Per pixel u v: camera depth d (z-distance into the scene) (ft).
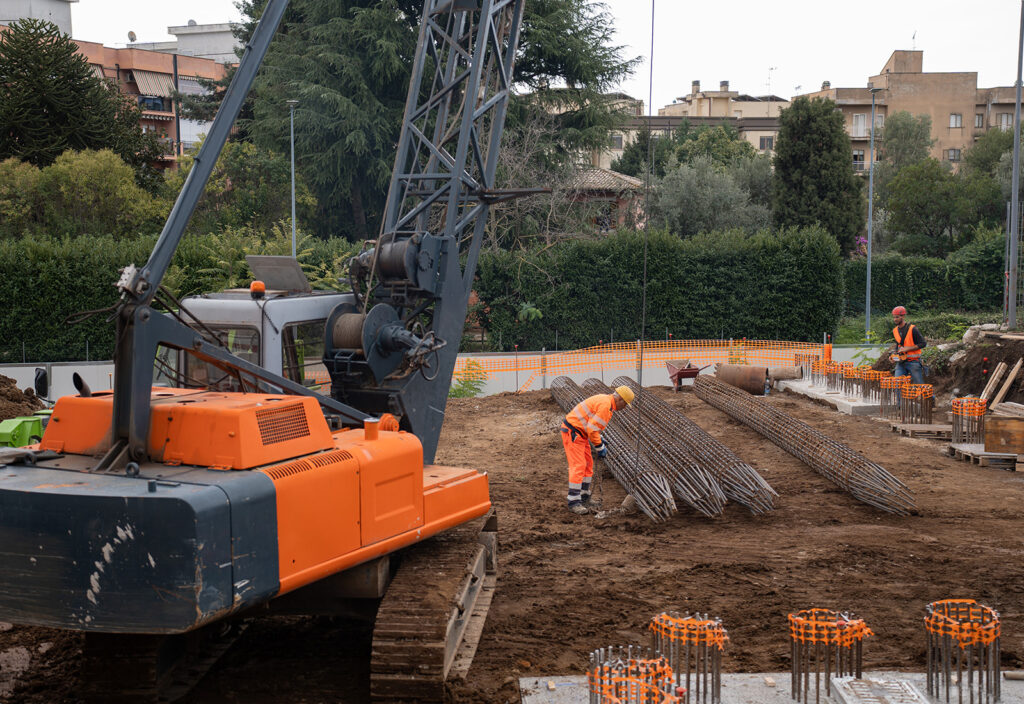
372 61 119.24
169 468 17.17
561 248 100.17
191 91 218.18
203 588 15.11
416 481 20.77
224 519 15.56
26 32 110.42
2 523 15.85
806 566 27.96
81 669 18.33
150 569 15.08
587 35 124.98
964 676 19.33
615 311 99.76
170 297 18.83
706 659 18.31
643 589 26.11
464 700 18.69
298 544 17.13
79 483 16.12
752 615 23.86
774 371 71.36
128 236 103.50
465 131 32.73
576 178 122.21
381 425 23.30
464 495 23.09
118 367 17.44
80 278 77.71
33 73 109.81
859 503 35.88
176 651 19.88
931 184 165.99
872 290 132.77
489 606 24.63
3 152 107.86
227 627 22.70
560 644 22.02
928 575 26.99
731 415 54.80
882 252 173.58
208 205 127.65
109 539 15.21
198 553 15.01
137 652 18.21
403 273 30.04
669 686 16.56
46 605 15.65
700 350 91.40
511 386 81.46
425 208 33.12
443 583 19.90
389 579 21.54
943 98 261.85
